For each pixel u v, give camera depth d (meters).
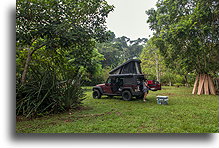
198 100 9.05
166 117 5.21
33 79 6.38
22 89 5.92
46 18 5.74
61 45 6.07
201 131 3.85
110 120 4.93
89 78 21.70
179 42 11.77
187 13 13.27
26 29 5.58
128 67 9.98
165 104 7.78
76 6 6.46
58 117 5.43
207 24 10.80
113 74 10.04
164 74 26.83
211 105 7.32
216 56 12.58
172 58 14.59
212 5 10.73
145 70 24.86
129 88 9.14
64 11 6.16
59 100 6.10
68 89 6.40
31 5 5.36
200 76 13.02
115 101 9.06
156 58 23.62
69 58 9.98
